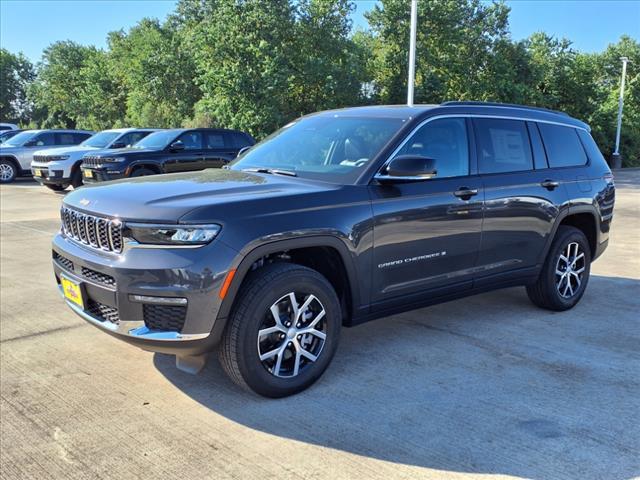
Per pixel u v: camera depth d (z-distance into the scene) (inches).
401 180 153.7
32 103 3213.6
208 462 114.3
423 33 1157.7
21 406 137.1
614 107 1551.4
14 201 553.6
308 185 148.2
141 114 1526.8
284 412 134.5
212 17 1072.2
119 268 124.7
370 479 108.9
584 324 201.0
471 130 181.0
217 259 123.7
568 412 135.3
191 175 164.6
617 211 538.9
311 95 1117.1
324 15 1086.4
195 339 125.6
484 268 182.9
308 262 154.3
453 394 144.3
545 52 1434.5
